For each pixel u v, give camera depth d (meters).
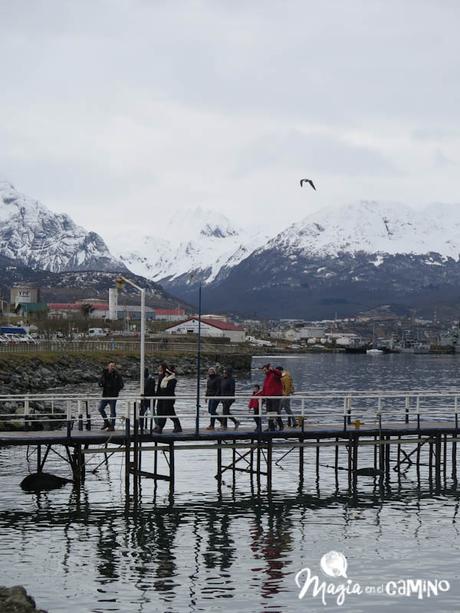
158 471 63.94
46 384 142.75
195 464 67.00
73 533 45.88
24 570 39.56
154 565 40.56
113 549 43.03
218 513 50.78
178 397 55.03
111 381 55.72
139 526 47.53
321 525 48.38
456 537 45.94
